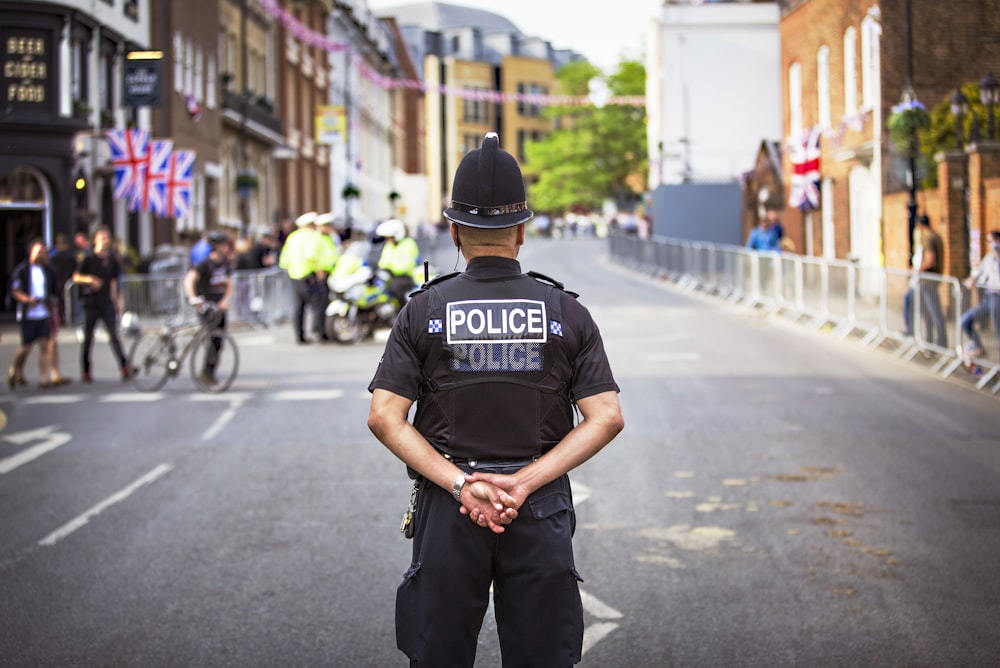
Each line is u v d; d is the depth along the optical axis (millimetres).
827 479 9094
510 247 3709
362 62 65375
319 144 52438
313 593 6395
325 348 20031
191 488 9156
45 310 15445
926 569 6680
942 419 11852
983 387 14070
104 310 16125
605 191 93688
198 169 35844
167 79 33219
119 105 30609
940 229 20172
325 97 56625
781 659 5297
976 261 18078
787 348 18328
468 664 3615
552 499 3584
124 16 30719
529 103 131500
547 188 96938
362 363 17531
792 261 22812
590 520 7953
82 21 27312
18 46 25828
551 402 3619
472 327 3586
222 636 5715
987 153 17938
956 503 8258
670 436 11047
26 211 26500
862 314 19016
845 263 19781
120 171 27703
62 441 11367
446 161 125312
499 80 130250
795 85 30234
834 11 26297
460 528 3539
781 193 32281
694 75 41625
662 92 41938
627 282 35469
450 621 3557
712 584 6457
